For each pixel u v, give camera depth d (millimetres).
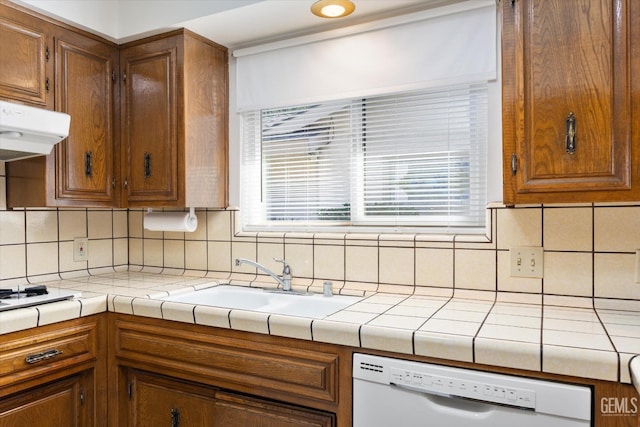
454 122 1714
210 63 2049
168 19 1879
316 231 1987
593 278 1461
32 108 1518
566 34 1241
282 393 1345
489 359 1070
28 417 1493
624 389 963
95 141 1977
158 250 2322
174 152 1927
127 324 1648
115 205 2072
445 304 1525
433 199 1760
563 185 1249
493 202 1613
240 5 1721
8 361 1393
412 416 1146
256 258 2051
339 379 1257
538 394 1014
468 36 1653
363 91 1834
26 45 1704
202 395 1540
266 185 2109
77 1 1845
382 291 1757
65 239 2125
